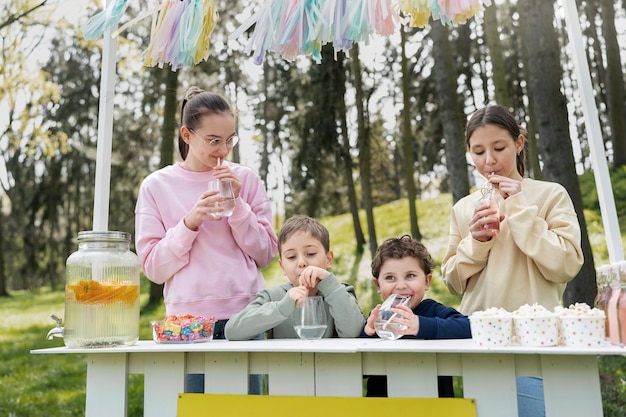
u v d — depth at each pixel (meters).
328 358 1.07
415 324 1.22
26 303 6.02
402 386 1.03
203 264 1.56
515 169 1.56
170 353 1.16
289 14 1.31
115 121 5.58
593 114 1.19
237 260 1.60
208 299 1.54
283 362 1.09
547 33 4.14
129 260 1.29
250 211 1.60
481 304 1.48
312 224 1.56
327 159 5.46
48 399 4.80
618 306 1.00
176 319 1.25
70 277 1.25
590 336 0.96
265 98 5.40
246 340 1.36
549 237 1.37
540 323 0.98
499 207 1.51
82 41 5.86
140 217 1.62
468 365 1.00
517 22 5.04
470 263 1.49
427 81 5.36
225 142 1.57
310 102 5.40
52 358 5.38
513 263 1.46
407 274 1.48
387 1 1.25
